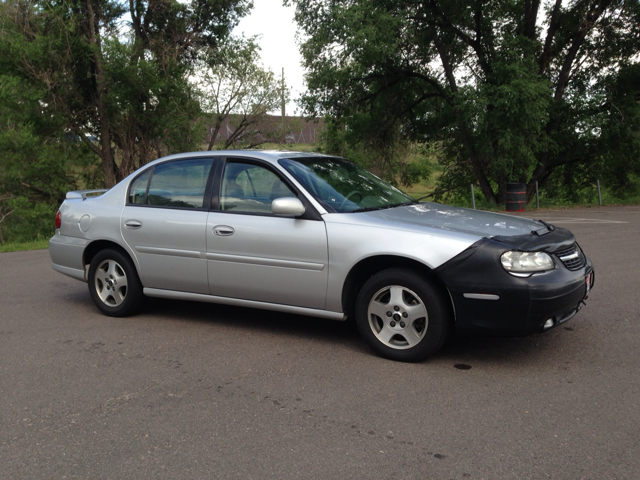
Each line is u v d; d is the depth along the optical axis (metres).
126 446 3.11
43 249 12.55
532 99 19.84
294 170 4.96
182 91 27.02
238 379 4.07
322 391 3.82
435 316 4.19
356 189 5.12
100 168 27.83
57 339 5.09
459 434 3.18
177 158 5.56
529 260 4.03
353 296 4.67
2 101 22.61
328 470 2.83
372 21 20.16
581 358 4.37
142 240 5.46
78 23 24.52
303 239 4.62
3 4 23.81
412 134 27.38
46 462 2.96
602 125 22.98
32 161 22.45
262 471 2.83
